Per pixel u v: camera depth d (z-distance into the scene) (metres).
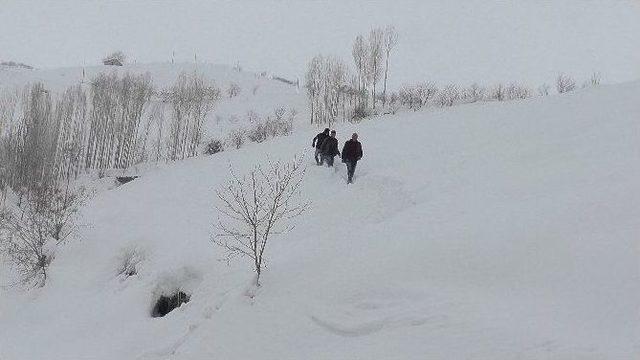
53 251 12.83
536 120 15.71
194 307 8.01
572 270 5.38
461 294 5.52
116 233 13.34
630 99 15.16
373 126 21.16
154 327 7.95
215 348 5.99
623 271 5.04
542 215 6.69
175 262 9.91
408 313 5.38
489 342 4.45
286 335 5.81
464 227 7.04
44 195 18.41
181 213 13.92
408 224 7.99
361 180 12.88
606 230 5.87
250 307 6.59
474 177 10.64
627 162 8.53
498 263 5.95
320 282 6.72
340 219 10.56
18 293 11.32
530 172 9.72
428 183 11.12
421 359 4.51
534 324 4.59
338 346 5.29
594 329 4.36
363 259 7.02
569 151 10.81
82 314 9.60
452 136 16.34
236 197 9.16
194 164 22.69
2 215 15.41
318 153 15.20
